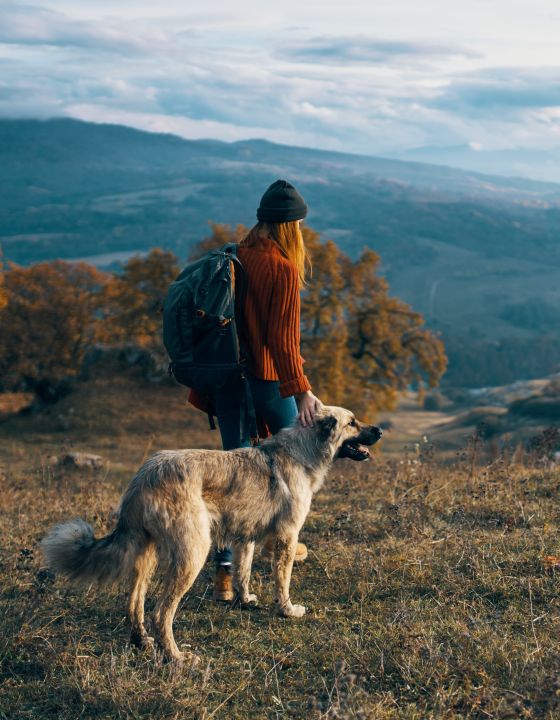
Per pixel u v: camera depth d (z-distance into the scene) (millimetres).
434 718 3400
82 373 46438
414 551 5574
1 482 10773
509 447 10344
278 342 4707
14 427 38562
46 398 48094
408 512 6582
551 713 3279
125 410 39938
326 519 6859
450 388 136500
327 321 40594
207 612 4871
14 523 7297
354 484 8664
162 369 44062
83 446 34500
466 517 6457
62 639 4477
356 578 5219
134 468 21812
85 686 3791
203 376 4574
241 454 4598
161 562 4176
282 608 4742
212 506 4352
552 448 9719
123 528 4148
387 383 43625
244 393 4941
